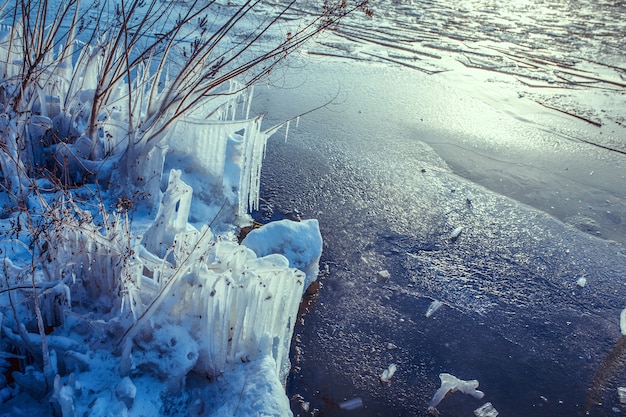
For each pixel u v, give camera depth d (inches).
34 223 173.0
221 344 143.2
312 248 204.4
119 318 140.8
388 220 250.4
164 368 135.8
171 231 178.9
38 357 135.9
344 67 409.4
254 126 220.5
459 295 213.2
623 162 318.0
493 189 282.2
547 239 249.4
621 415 173.9
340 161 289.1
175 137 224.4
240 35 401.4
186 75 201.6
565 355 192.5
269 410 136.9
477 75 418.3
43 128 209.3
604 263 238.1
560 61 456.8
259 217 240.8
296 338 186.5
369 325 195.5
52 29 219.3
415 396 171.8
